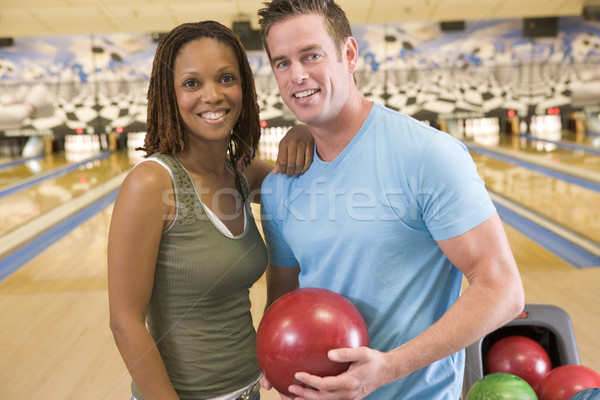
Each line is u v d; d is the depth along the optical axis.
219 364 1.09
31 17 6.65
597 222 3.85
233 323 1.11
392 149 0.97
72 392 1.94
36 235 3.96
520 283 0.93
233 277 1.07
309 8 0.91
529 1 6.64
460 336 0.89
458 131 8.95
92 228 4.13
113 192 5.32
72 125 8.03
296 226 1.07
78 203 4.89
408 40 7.68
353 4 6.54
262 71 7.46
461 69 7.77
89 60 7.83
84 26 7.23
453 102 7.88
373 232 0.98
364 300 1.02
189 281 1.05
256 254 1.13
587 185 4.94
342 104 0.96
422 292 1.01
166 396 1.02
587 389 1.20
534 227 3.85
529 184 5.10
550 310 1.48
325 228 1.03
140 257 0.99
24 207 4.78
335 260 1.03
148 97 1.07
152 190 0.99
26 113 7.94
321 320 0.91
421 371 1.02
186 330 1.07
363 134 0.99
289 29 0.91
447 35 7.65
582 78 7.73
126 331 0.99
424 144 0.94
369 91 7.88
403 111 7.93
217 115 1.05
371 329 1.02
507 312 0.90
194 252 1.04
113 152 8.32
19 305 2.71
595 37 7.54
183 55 1.02
